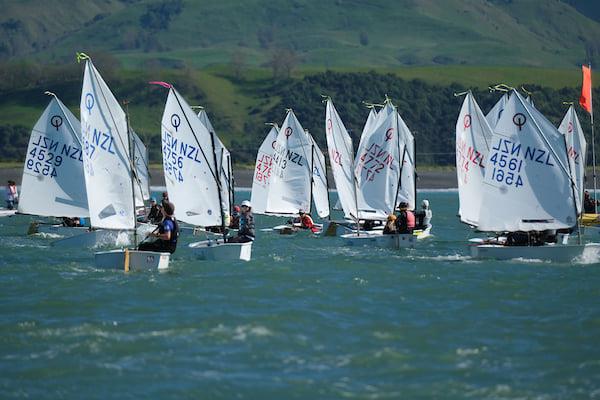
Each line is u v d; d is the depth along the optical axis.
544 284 104.00
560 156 122.19
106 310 88.12
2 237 155.88
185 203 127.19
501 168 124.00
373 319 85.19
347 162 157.50
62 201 151.25
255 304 91.19
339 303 92.44
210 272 111.56
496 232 132.50
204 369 69.19
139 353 72.94
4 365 69.81
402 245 143.62
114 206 116.06
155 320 83.62
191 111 125.69
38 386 65.50
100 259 114.06
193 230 167.25
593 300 94.94
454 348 75.25
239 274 110.00
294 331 79.88
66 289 98.69
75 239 141.50
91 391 64.56
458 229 194.75
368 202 158.38
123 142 116.25
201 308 89.00
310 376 67.75
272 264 119.94
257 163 197.62
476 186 146.88
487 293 98.75
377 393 64.44
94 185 115.81
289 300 93.50
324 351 74.00
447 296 97.06
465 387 65.69
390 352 73.81
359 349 74.69
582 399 63.34
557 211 122.62
